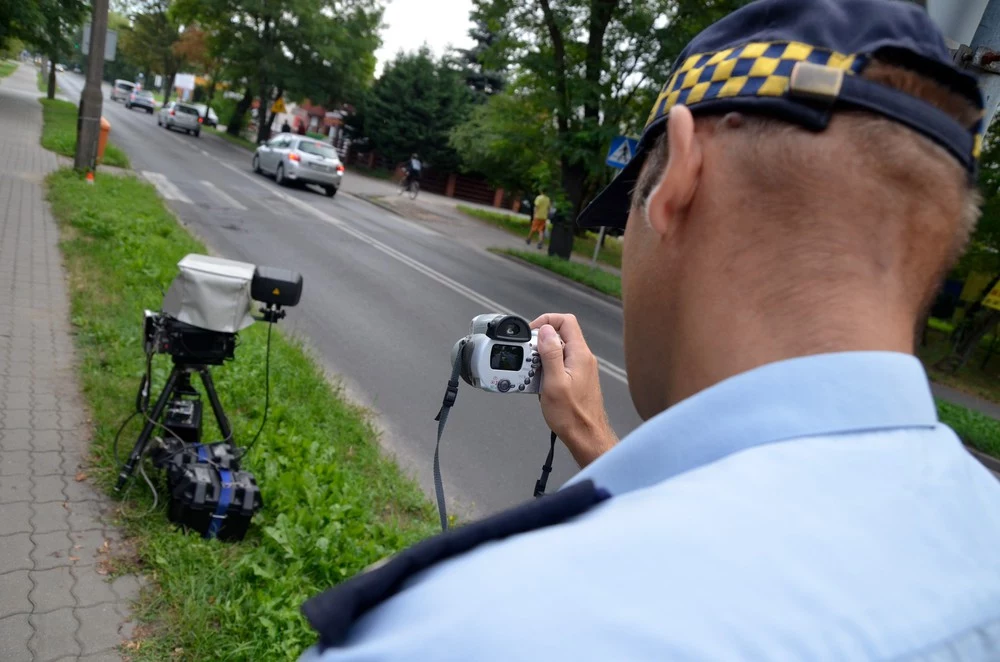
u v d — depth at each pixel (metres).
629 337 0.76
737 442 0.55
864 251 0.59
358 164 42.16
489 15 17.81
